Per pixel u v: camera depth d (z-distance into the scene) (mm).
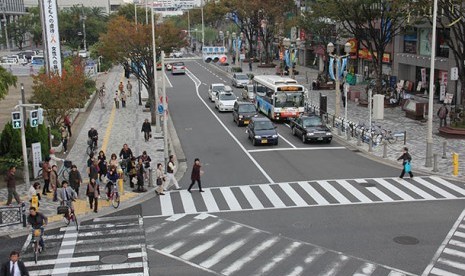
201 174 26797
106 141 34625
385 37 46500
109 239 18328
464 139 33375
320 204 21625
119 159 27984
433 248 16781
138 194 23688
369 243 17266
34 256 16578
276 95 40719
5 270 13297
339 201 21969
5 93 29531
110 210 21672
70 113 39344
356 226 18922
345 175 26062
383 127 37188
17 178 26500
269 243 17484
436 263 15617
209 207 21641
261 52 97875
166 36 40469
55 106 34312
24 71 79500
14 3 144250
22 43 138500
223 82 69125
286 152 31406
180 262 16109
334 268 15344
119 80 73438
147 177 25516
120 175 23484
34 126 25562
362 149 31438
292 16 82938
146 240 18094
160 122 39531
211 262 16031
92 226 19781
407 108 41281
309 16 59562
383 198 22250
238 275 15023
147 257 16578
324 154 30766
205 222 19797
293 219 19859
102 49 41469
